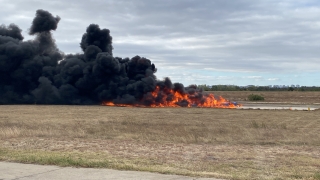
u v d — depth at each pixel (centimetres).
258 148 1551
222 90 16150
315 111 4147
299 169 1063
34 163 1080
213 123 2730
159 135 1950
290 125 2634
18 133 1905
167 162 1155
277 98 8725
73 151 1394
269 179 896
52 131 2030
